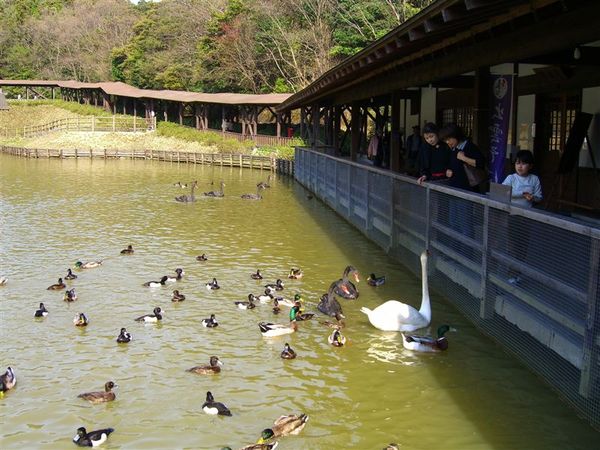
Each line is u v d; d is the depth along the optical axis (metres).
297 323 10.41
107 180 34.53
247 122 53.34
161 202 25.56
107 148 54.97
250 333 10.14
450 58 11.60
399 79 15.12
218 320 10.80
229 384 8.26
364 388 7.97
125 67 79.62
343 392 7.89
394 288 11.95
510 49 9.14
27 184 32.03
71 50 92.44
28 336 10.16
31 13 100.88
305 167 30.47
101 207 24.06
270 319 10.82
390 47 11.55
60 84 77.94
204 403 7.64
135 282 13.23
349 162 18.69
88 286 12.97
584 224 6.22
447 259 10.61
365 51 12.98
